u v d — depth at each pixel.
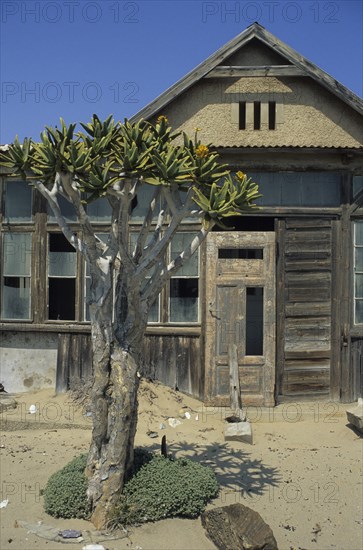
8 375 10.13
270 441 8.13
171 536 5.50
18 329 10.07
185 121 9.95
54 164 5.58
